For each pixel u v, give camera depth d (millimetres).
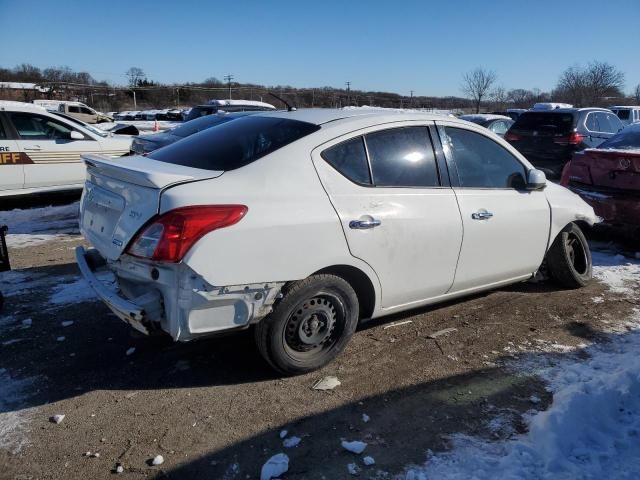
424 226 3797
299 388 3434
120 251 3066
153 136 9062
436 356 3857
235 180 3176
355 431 3025
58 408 3186
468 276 4207
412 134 3932
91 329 4184
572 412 2975
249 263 3055
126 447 2859
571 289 5195
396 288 3789
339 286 3484
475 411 3215
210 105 14742
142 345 3941
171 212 2896
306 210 3270
